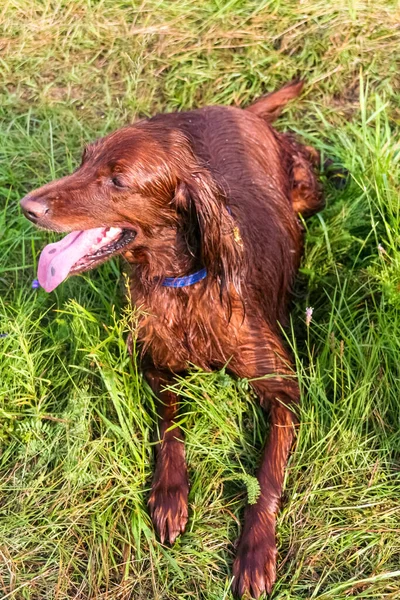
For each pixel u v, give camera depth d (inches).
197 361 74.5
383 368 74.6
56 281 69.7
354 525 69.5
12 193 90.0
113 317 75.5
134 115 95.1
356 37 94.9
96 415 75.5
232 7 98.0
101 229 70.2
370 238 83.3
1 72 98.8
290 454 72.8
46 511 72.0
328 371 74.0
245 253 72.8
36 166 92.6
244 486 72.1
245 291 72.7
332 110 93.0
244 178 79.0
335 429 72.7
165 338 73.5
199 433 74.0
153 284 71.7
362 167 85.2
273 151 84.6
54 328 80.8
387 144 85.4
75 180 67.9
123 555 70.1
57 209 67.5
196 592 68.2
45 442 74.4
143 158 67.0
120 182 67.2
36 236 86.5
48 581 69.6
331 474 71.6
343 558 68.7
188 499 71.8
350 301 79.7
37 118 96.3
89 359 76.2
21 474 73.9
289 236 80.9
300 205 87.4
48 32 100.2
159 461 73.1
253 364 73.9
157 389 76.4
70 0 101.1
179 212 68.7
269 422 74.3
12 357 76.6
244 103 95.2
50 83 97.8
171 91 95.3
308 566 68.3
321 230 85.0
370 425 73.8
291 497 70.6
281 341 76.7
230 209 72.3
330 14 95.8
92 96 96.9
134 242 69.8
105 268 82.5
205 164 71.4
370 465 71.8
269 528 69.3
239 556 68.5
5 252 84.5
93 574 69.4
